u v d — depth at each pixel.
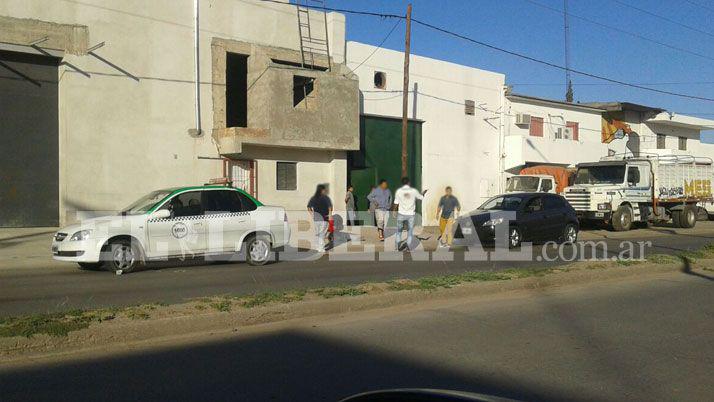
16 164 19.20
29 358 6.73
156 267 14.66
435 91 30.48
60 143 19.61
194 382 6.08
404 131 24.27
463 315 9.21
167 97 21.25
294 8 24.41
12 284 11.84
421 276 13.11
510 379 6.29
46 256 15.84
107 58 20.02
